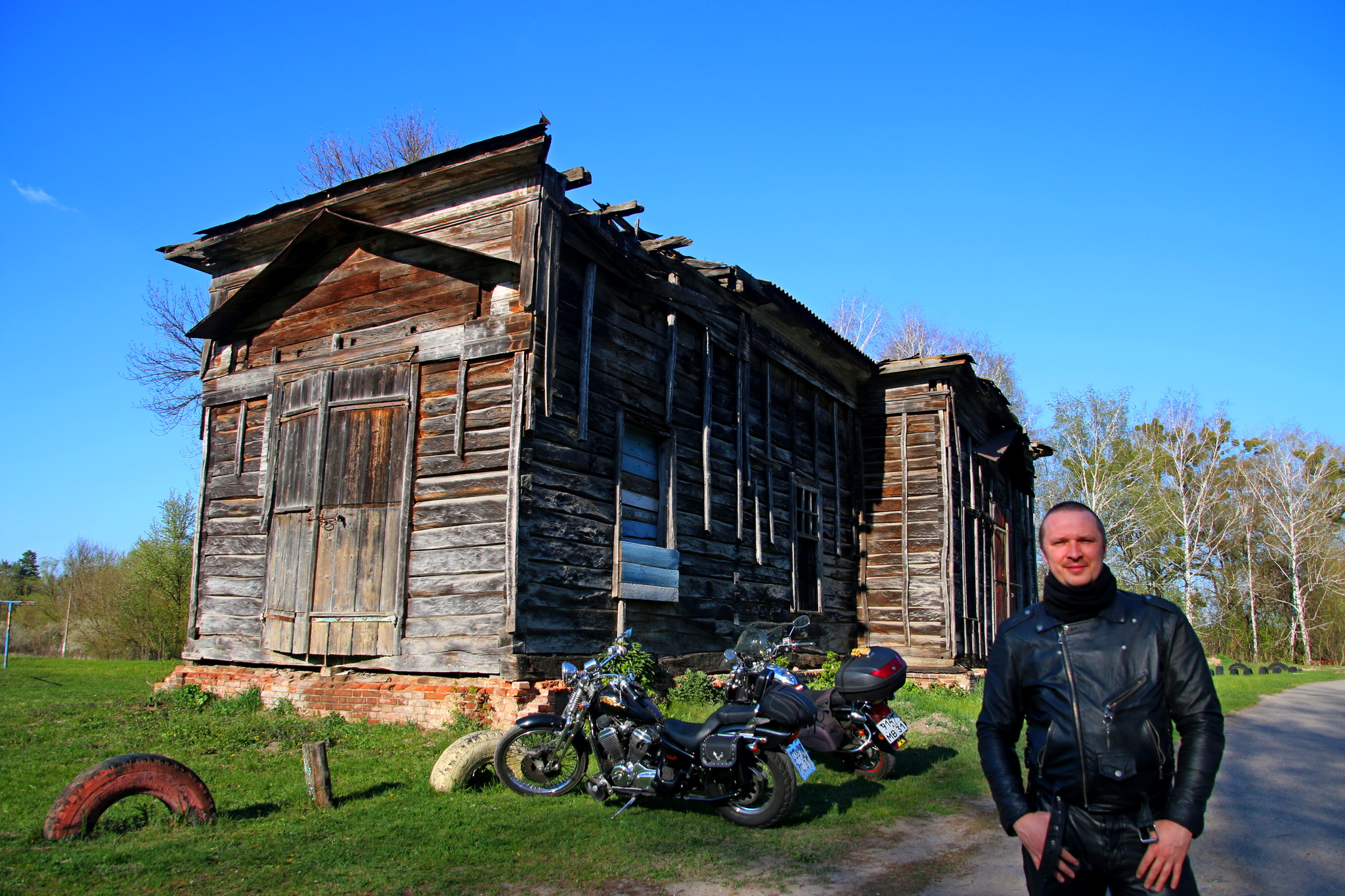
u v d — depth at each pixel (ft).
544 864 16.61
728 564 44.39
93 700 36.91
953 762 28.35
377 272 37.70
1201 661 8.83
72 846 16.61
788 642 25.20
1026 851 9.12
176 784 18.34
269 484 38.55
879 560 59.72
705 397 43.86
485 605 31.58
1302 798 24.72
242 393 40.63
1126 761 8.56
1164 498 135.13
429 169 35.19
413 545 33.73
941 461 58.85
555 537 33.22
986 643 63.41
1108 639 8.98
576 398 35.24
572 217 35.24
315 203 38.34
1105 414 140.97
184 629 95.35
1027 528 84.48
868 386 62.44
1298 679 81.35
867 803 22.40
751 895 15.43
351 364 37.14
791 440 53.01
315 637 35.22
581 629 33.94
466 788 22.22
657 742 20.65
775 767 19.63
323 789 20.39
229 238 41.29
